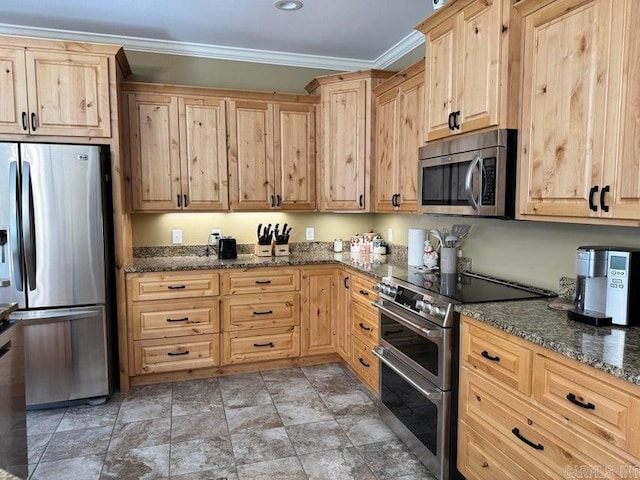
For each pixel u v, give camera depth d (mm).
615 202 1511
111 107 3008
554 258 2225
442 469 2070
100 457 2334
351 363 3355
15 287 2793
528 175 1913
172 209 3496
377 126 3529
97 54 2951
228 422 2709
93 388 2955
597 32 1560
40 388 2857
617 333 1550
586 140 1617
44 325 2836
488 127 2070
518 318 1754
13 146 2744
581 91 1635
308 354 3633
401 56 3748
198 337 3346
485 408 1832
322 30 3381
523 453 1618
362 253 3938
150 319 3227
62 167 2838
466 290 2291
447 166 2396
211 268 3328
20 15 3100
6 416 1805
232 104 3584
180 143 3480
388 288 2576
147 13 3072
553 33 1762
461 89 2254
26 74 2834
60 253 2869
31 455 2350
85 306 2943
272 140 3711
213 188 3582
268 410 2865
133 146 3379
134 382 3281
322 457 2336
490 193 2035
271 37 3533
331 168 3734
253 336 3479
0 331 1814
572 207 1687
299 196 3820
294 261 3537
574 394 1393
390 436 2545
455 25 2291
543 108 1823
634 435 1202
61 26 3305
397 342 2504
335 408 2893
